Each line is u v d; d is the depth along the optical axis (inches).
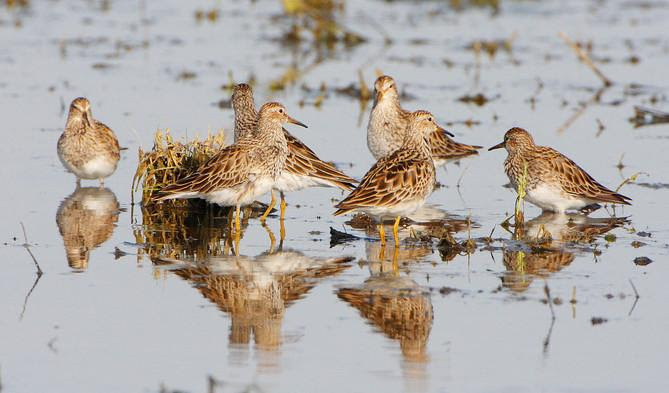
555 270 548.4
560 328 469.4
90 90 971.9
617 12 1400.1
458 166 806.5
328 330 466.6
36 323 470.6
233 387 408.8
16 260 558.9
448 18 1366.9
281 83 1035.9
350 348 447.2
